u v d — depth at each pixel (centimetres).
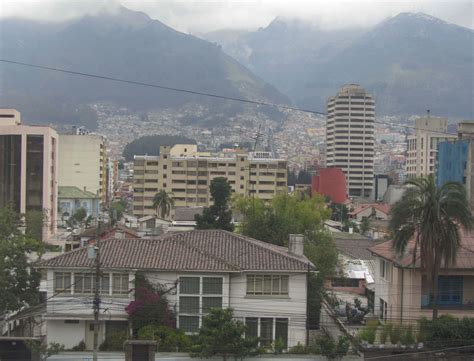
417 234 4722
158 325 4600
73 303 4681
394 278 5272
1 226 5534
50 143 13200
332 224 14825
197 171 19138
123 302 4684
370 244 9350
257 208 8450
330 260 7375
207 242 5112
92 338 4716
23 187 12925
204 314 4669
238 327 4244
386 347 4494
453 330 4553
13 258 5312
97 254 4034
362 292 7600
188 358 4306
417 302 4988
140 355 4222
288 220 7906
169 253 4838
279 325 4750
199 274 4700
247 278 4744
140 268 4656
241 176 19288
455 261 4703
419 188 4694
